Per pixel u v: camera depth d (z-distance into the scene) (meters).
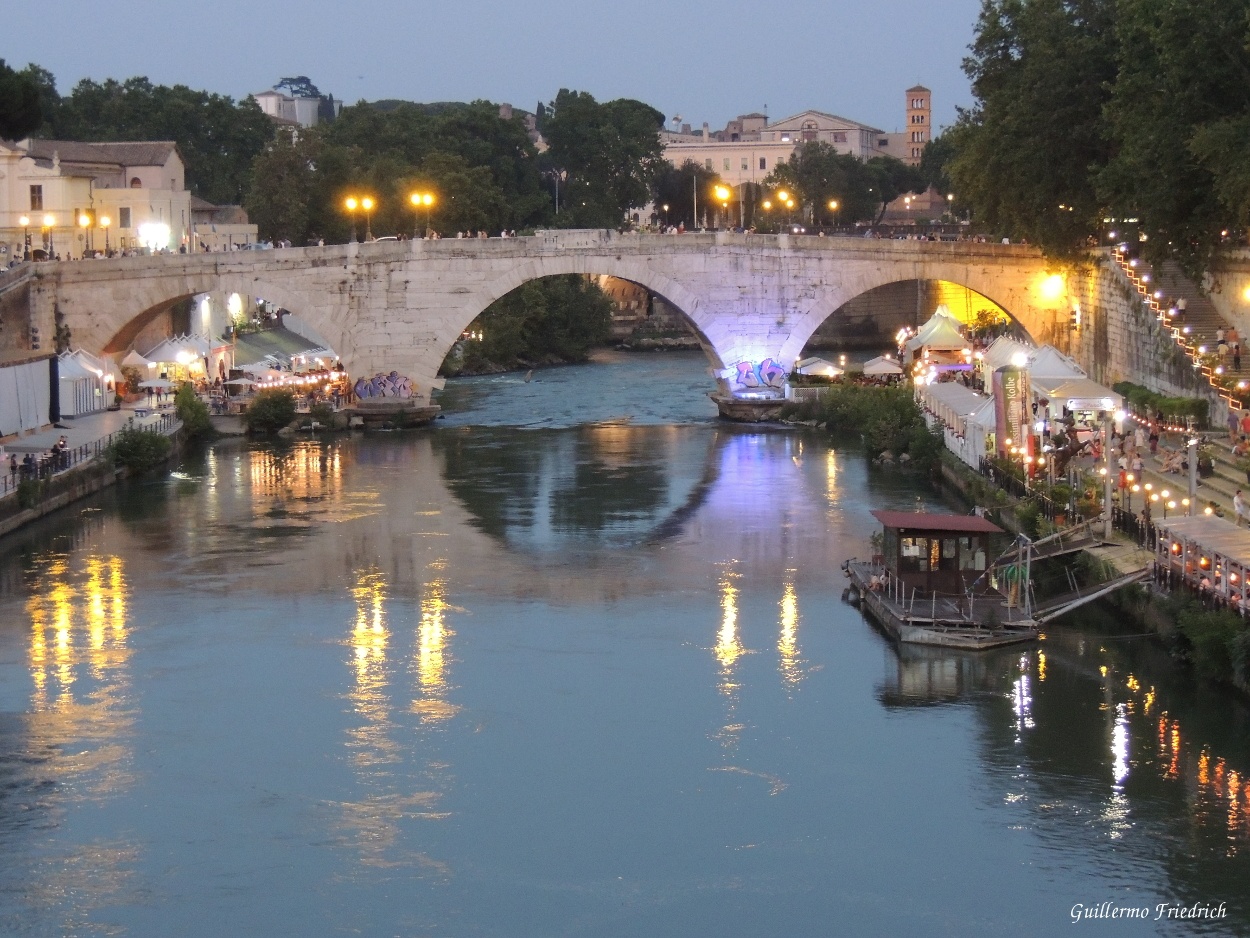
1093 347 109.62
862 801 46.34
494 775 48.25
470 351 166.00
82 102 196.25
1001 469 79.75
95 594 67.69
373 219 164.88
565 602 66.25
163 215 135.88
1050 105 103.44
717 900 41.25
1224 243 91.81
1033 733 50.66
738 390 121.38
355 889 41.81
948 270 120.88
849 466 98.31
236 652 59.59
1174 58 85.00
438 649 59.91
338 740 50.84
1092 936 39.69
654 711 53.19
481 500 88.38
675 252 118.75
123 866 42.94
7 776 48.16
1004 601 61.75
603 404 134.25
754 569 71.38
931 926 40.06
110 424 102.00
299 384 127.75
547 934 39.75
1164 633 56.78
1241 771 47.72
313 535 79.19
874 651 58.84
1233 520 62.69
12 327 107.50
